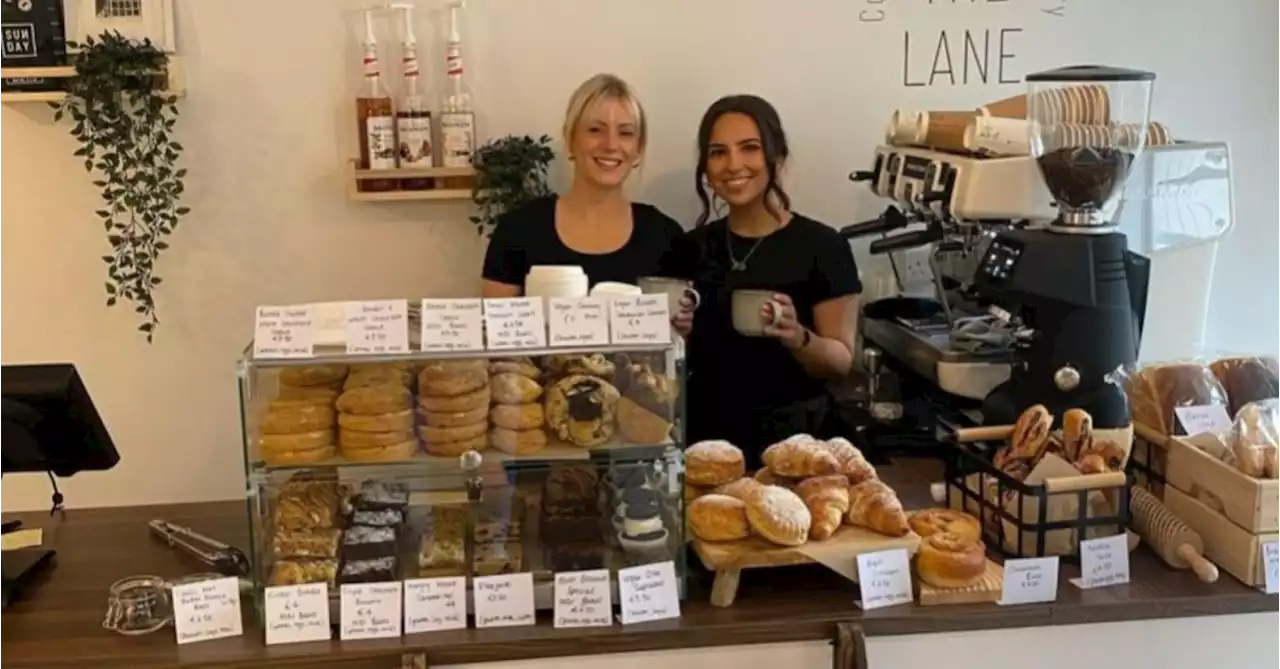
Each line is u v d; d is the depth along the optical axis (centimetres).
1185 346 254
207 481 304
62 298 290
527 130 292
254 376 163
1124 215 246
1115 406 196
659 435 170
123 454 300
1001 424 205
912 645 172
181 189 277
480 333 168
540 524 172
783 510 169
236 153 286
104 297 291
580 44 289
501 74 289
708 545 172
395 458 166
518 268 266
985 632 173
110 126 265
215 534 202
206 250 290
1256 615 178
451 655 162
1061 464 182
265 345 163
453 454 167
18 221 284
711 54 294
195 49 279
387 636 164
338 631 165
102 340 293
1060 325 198
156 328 294
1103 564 178
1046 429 187
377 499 173
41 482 299
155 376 296
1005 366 236
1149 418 202
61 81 268
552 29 288
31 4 267
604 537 171
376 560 166
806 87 298
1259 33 308
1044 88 219
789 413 256
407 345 166
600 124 256
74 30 272
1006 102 262
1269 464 179
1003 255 205
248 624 168
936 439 239
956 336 247
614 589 169
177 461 302
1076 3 302
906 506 206
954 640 172
